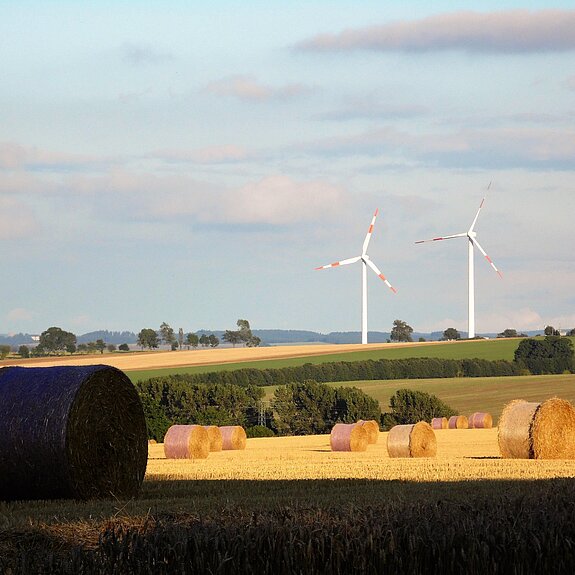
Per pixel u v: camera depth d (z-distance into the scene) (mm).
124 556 46656
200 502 71812
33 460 74562
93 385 77438
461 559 49312
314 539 48594
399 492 79188
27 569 45750
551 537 51000
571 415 131250
